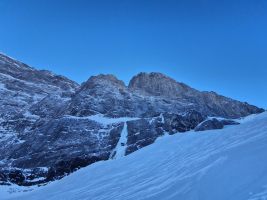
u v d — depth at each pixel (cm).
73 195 2505
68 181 3381
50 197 2816
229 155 1747
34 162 5344
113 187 2300
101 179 2805
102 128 6162
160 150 3186
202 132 3409
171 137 3728
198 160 2014
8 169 5062
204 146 2527
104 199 1984
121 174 2731
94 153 5256
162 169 2297
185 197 1391
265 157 1441
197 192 1381
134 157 3353
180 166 2103
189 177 1675
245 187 1200
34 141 6044
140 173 2469
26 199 3244
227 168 1514
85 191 2516
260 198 1027
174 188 1603
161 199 1504
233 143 2117
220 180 1395
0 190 4234
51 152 5516
